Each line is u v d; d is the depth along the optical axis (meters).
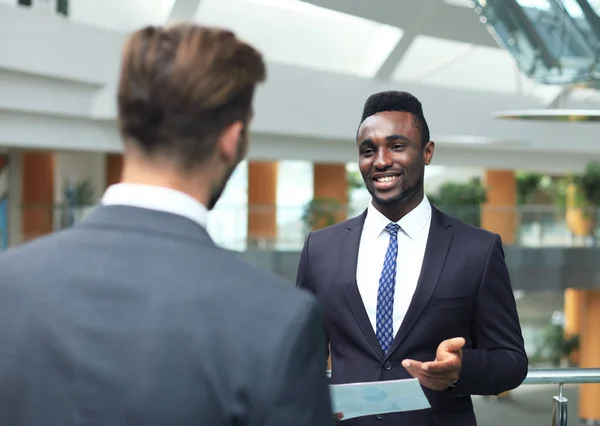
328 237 2.39
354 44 16.84
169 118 1.08
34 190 16.19
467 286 2.19
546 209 15.68
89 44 11.59
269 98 14.69
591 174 20.97
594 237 15.95
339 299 2.26
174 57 1.08
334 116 15.82
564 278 15.70
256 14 15.73
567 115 11.41
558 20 11.26
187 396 0.96
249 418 0.96
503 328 2.19
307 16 16.06
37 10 11.02
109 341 0.99
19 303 1.02
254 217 13.48
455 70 19.47
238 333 0.99
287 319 1.01
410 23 14.95
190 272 1.04
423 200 2.32
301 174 35.22
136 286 1.02
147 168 1.10
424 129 2.29
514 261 15.26
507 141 18.00
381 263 2.29
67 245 1.07
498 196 22.80
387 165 2.23
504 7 11.52
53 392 0.98
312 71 15.41
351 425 2.19
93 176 21.45
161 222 1.08
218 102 1.08
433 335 2.17
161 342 0.98
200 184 1.12
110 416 0.96
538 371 2.82
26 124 11.10
